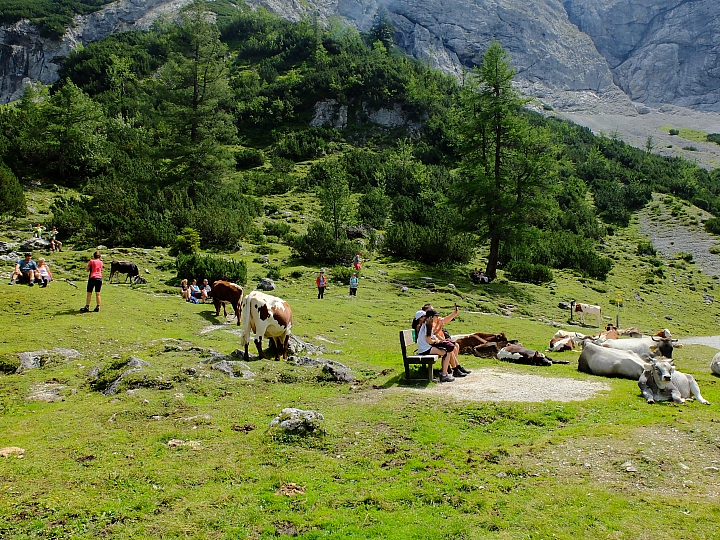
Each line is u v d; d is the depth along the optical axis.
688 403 8.91
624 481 5.92
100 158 47.28
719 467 6.17
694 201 65.19
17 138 47.50
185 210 36.12
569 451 6.77
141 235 32.41
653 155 98.31
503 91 36.78
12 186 35.38
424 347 10.55
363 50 102.75
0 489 5.90
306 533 5.02
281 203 50.97
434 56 182.12
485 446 7.00
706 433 7.21
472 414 8.20
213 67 44.78
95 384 10.30
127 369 10.48
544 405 8.62
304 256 34.00
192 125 44.19
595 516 5.18
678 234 54.59
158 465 6.53
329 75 83.38
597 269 39.47
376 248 38.53
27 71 128.62
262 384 10.36
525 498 5.59
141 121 69.19
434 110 79.56
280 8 174.25
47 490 5.88
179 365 10.88
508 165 37.34
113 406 8.93
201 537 4.98
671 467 6.20
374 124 79.56
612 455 6.59
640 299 34.62
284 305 12.80
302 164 66.81
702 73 187.00
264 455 6.82
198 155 43.28
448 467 6.39
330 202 38.53
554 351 15.88
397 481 6.06
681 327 28.86
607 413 8.31
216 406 8.96
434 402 8.80
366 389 9.98
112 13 143.88
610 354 11.22
